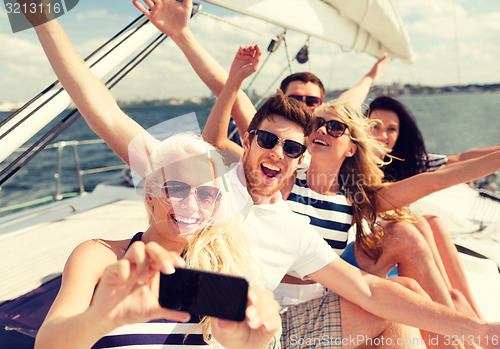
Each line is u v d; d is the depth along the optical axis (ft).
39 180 72.59
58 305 2.97
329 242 5.87
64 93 4.20
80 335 2.41
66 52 4.21
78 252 3.46
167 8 6.59
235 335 2.60
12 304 6.19
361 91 10.59
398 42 15.37
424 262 5.50
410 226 5.74
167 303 2.40
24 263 7.89
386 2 11.42
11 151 3.73
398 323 4.65
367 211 5.82
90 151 113.39
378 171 6.20
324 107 6.18
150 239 3.76
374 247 5.77
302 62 11.94
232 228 4.04
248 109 8.03
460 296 5.85
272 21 8.49
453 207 11.45
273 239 4.70
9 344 5.26
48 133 4.41
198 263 3.67
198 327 3.71
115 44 5.26
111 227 10.21
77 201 13.01
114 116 4.31
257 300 2.54
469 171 5.51
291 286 5.53
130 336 3.51
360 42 12.93
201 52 7.23
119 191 13.58
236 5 7.32
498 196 12.22
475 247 8.94
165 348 3.60
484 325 4.40
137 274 2.26
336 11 10.81
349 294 4.78
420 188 5.73
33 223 10.68
